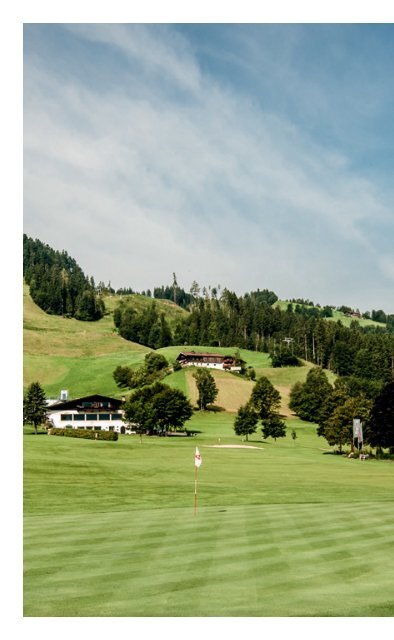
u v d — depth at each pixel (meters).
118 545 20.72
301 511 29.73
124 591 15.55
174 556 19.09
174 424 126.94
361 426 100.25
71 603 14.73
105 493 39.34
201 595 15.31
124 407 129.50
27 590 15.63
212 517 27.42
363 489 44.25
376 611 14.28
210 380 168.50
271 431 124.56
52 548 20.23
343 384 186.38
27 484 43.97
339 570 17.56
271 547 20.50
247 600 14.94
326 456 98.56
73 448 85.44
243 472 59.91
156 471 58.62
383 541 21.62
